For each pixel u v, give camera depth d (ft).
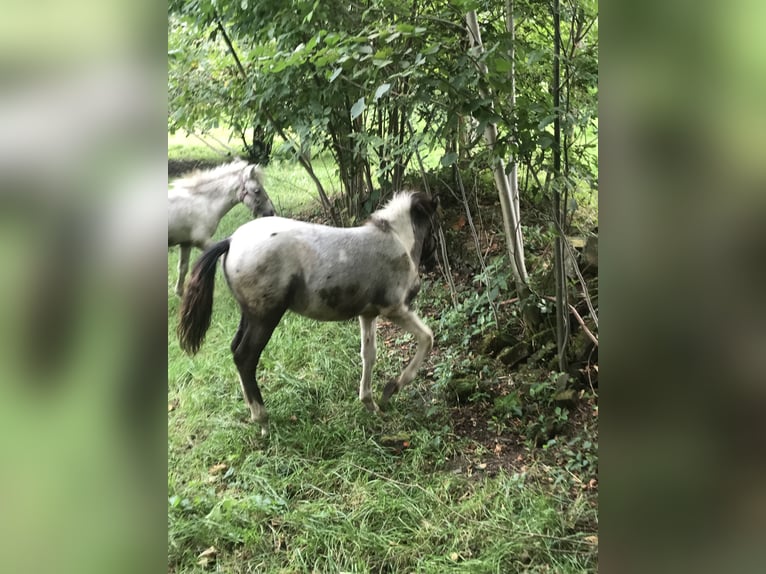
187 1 12.62
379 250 9.08
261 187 15.24
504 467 8.26
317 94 11.91
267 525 7.20
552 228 8.99
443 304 13.08
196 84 14.55
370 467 8.32
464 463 8.42
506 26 9.45
